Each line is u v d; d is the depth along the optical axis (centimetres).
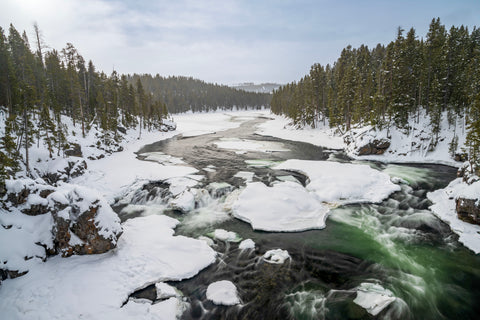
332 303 912
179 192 2052
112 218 1186
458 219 1553
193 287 1001
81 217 1099
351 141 4006
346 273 1093
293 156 3594
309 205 1766
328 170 2562
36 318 795
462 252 1255
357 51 7075
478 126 1912
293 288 998
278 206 1725
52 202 1139
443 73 3938
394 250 1277
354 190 2014
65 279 967
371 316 852
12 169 2002
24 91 2564
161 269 1071
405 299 930
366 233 1454
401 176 2533
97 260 1088
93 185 2220
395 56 3862
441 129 3481
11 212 1123
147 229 1401
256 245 1323
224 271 1102
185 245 1248
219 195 2031
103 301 881
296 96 8144
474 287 1003
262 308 893
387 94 3994
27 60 4266
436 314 863
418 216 1661
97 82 6081
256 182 2164
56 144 2923
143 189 2191
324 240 1376
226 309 888
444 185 2250
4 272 948
